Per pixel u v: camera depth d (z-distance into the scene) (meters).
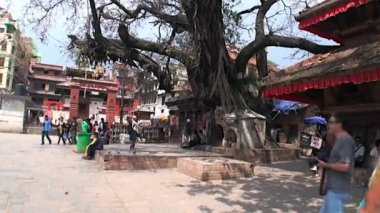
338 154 5.63
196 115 30.58
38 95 80.19
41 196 9.07
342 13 12.10
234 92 20.69
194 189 10.68
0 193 9.10
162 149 19.64
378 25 11.56
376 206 2.78
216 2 18.53
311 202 9.35
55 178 11.56
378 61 8.34
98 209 8.16
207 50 19.73
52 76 81.94
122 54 22.84
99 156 15.22
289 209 8.62
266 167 16.56
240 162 13.21
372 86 10.91
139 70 26.98
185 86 36.56
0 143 23.20
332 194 5.66
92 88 56.72
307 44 18.80
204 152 18.47
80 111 62.25
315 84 10.16
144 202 8.96
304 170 15.48
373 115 11.53
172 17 21.81
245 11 24.30
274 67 32.81
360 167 11.71
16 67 74.44
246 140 19.30
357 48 10.63
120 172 13.45
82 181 11.34
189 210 8.34
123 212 8.03
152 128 34.38
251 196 9.94
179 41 22.97
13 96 39.91
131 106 70.69
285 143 31.39
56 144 25.00
